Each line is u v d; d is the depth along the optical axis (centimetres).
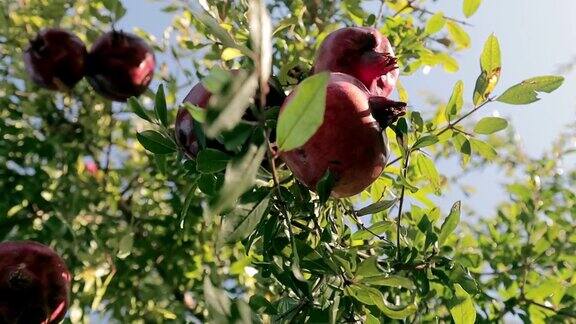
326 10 393
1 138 446
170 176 449
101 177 461
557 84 217
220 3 304
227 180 136
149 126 250
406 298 288
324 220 249
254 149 141
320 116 128
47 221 404
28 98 477
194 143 219
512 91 220
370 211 248
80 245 416
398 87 334
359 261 247
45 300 253
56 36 377
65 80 387
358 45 229
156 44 456
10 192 430
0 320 246
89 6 460
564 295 333
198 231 445
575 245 379
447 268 240
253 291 395
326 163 184
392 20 363
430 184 273
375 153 186
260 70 124
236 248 434
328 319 207
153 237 451
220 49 366
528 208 385
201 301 445
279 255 224
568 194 408
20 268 246
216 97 122
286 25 338
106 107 478
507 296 353
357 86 194
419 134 247
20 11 485
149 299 426
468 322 237
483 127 238
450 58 371
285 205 199
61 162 454
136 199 470
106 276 431
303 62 284
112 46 381
